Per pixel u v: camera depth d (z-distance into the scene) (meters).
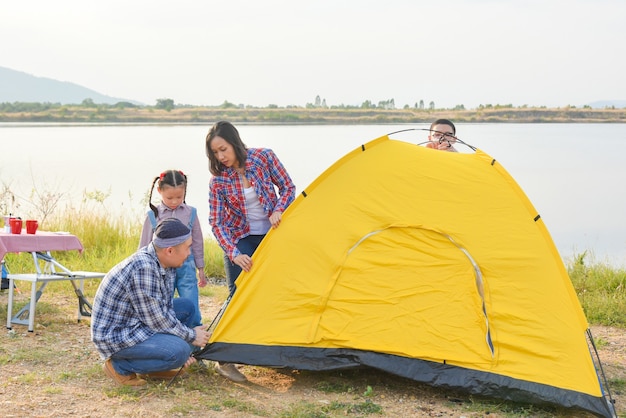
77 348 6.52
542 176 33.50
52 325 7.25
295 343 5.71
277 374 6.00
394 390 5.69
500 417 5.20
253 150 6.09
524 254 5.70
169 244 5.27
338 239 5.84
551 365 5.41
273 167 6.14
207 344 5.77
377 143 6.15
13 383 5.50
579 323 5.61
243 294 5.84
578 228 19.02
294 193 6.16
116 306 5.35
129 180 27.86
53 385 5.50
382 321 5.68
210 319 7.94
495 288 5.62
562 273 5.72
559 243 16.44
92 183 26.23
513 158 44.69
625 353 7.02
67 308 8.10
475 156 6.18
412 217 5.82
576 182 31.00
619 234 17.89
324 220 5.90
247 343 5.75
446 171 6.00
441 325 5.61
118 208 17.95
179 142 62.88
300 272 5.82
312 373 6.02
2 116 155.00
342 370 6.00
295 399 5.42
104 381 5.62
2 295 8.62
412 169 6.01
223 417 4.98
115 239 12.38
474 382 5.45
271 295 5.81
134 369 5.45
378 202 5.90
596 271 10.23
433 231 5.77
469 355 5.52
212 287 9.84
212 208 6.10
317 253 5.83
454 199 5.88
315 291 5.76
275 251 5.86
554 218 20.86
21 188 23.00
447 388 5.48
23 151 46.41
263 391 5.59
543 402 5.30
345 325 5.70
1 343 6.58
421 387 5.77
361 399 5.47
